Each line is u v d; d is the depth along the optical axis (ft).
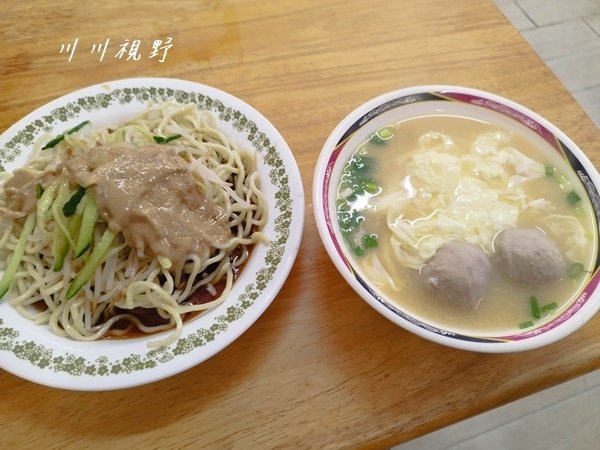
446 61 1.36
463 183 1.03
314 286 1.01
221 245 1.03
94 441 0.83
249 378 0.90
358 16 1.45
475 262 0.89
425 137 1.11
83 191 0.97
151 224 0.96
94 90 1.19
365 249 0.97
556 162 1.06
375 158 1.08
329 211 0.94
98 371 0.84
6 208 1.03
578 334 0.94
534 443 1.75
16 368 0.84
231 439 0.83
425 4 1.49
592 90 2.48
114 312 1.01
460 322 0.88
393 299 0.91
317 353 0.93
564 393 1.83
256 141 1.14
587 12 2.73
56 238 0.98
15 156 1.11
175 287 1.02
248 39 1.38
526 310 0.90
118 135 1.12
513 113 1.09
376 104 1.08
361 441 0.84
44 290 0.99
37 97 1.26
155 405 0.86
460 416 0.87
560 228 0.98
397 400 0.87
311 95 1.28
